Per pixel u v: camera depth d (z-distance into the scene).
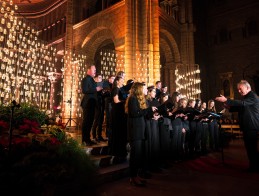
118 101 5.68
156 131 5.84
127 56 14.70
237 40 24.70
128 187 4.48
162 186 4.55
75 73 18.95
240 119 5.84
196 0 26.44
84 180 2.63
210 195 4.01
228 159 7.72
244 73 23.59
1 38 12.16
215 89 25.50
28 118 5.80
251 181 4.88
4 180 2.50
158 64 14.98
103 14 17.45
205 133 8.80
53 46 22.66
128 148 6.45
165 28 18.34
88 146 5.96
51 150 3.34
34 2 25.00
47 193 2.43
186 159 7.50
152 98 6.33
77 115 18.00
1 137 4.16
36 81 17.84
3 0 13.17
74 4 20.41
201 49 25.48
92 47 19.20
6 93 12.68
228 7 25.73
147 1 15.44
